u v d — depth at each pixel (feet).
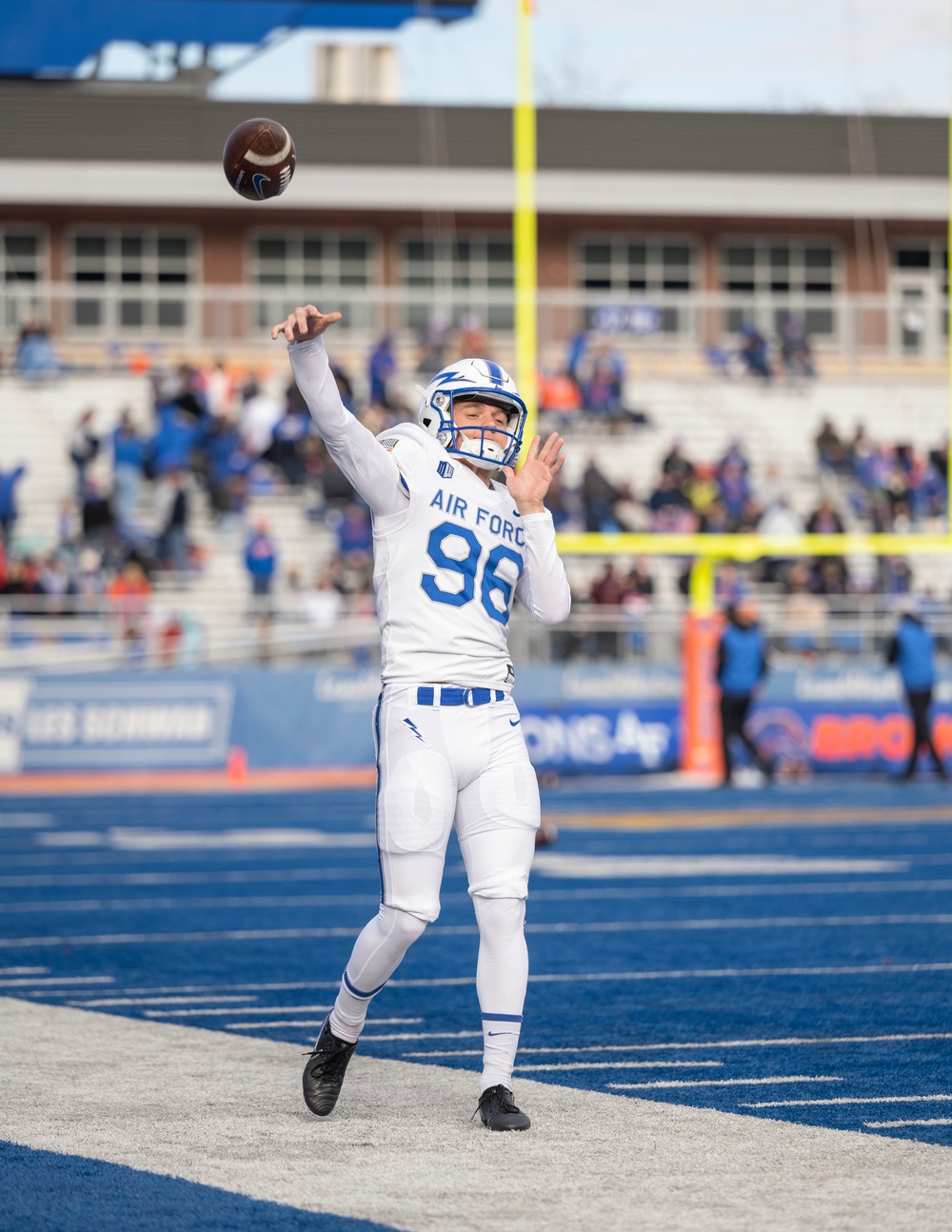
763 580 234.58
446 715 50.03
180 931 92.58
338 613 212.43
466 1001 71.05
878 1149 46.06
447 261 313.94
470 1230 38.47
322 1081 49.88
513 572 52.24
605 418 268.21
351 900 106.22
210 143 305.53
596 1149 46.11
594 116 318.86
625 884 112.27
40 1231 38.70
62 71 295.48
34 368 261.65
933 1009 68.28
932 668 205.87
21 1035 62.44
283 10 263.90
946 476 257.96
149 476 241.96
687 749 209.67
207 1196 41.50
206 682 205.57
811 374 285.23
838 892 108.17
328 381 48.98
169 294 276.00
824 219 320.91
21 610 204.44
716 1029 64.18
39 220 303.89
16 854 132.98
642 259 318.65
